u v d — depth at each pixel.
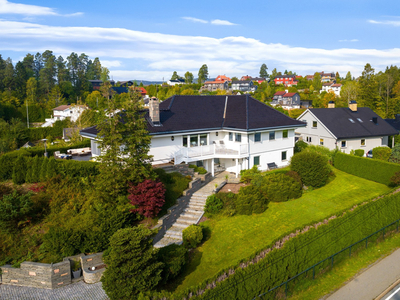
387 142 46.34
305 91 142.62
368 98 87.75
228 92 128.88
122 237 14.13
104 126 20.48
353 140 42.78
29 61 149.50
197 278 17.06
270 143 33.25
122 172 20.58
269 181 27.06
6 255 17.50
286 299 15.85
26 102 98.81
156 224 20.50
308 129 46.22
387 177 31.09
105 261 14.40
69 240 17.23
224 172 32.72
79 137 48.59
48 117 104.12
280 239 17.14
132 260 13.92
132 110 21.73
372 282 17.41
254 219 23.67
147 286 14.10
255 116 32.66
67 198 21.06
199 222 22.91
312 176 29.55
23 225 19.03
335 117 44.94
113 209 19.59
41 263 16.53
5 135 63.53
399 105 79.88
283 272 15.82
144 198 19.64
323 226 18.61
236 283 13.72
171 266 16.41
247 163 31.25
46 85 124.06
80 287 16.31
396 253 20.69
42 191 21.42
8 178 24.91
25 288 16.33
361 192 29.50
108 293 14.00
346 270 18.70
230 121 32.53
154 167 28.11
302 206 25.97
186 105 33.47
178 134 29.44
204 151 29.77
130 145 20.83
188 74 184.50
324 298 16.02
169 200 22.81
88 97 101.00
